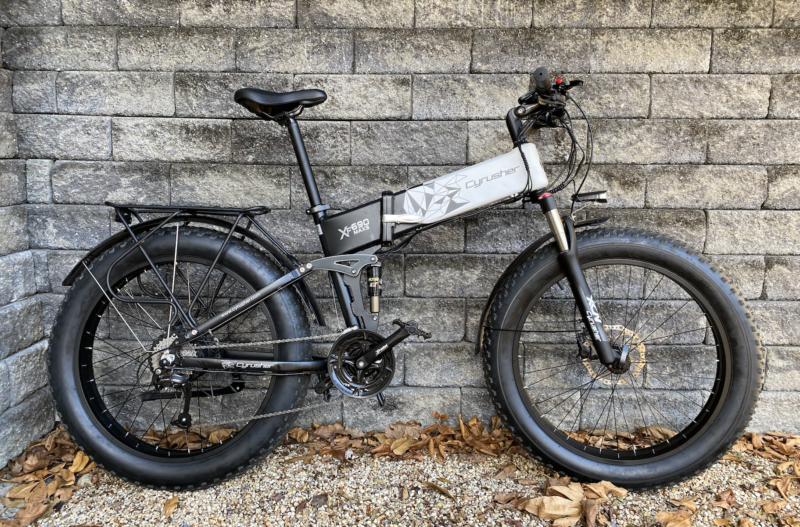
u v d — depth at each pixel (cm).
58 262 221
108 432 192
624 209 217
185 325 183
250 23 209
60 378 189
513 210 217
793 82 207
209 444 221
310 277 220
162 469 187
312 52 210
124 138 215
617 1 206
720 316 185
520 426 194
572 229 187
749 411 183
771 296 217
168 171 216
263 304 188
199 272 220
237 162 216
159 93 212
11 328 203
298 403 190
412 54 209
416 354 224
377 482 195
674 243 187
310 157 215
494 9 207
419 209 185
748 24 206
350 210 187
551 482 190
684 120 211
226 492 190
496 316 194
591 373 209
